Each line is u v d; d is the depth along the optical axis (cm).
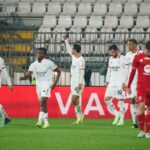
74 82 3866
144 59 2691
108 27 6006
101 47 4834
